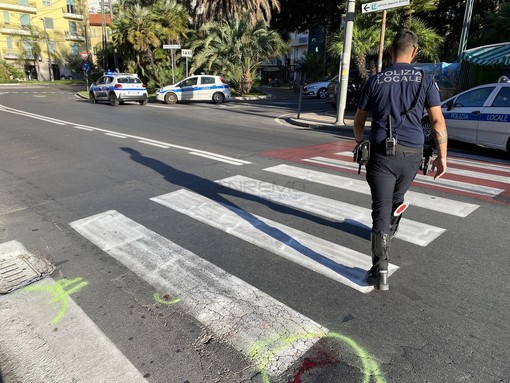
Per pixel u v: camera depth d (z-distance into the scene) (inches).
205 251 141.6
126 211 181.6
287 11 1464.1
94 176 241.8
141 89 796.6
